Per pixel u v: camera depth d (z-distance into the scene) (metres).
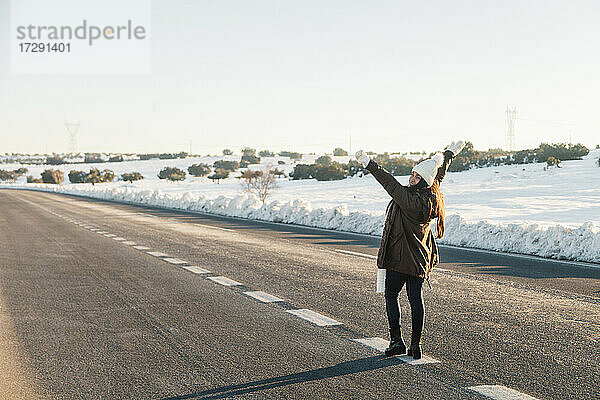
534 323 6.65
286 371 5.03
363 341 5.95
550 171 61.81
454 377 4.84
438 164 5.46
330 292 8.62
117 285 9.33
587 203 34.91
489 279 9.69
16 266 11.55
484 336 6.10
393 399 4.36
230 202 31.47
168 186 103.94
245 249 14.30
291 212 24.42
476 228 14.94
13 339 6.15
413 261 5.33
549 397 4.38
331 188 65.06
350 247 14.73
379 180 5.35
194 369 5.12
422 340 5.97
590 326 6.51
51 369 5.16
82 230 20.25
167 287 9.11
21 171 196.88
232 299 8.16
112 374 5.01
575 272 10.45
